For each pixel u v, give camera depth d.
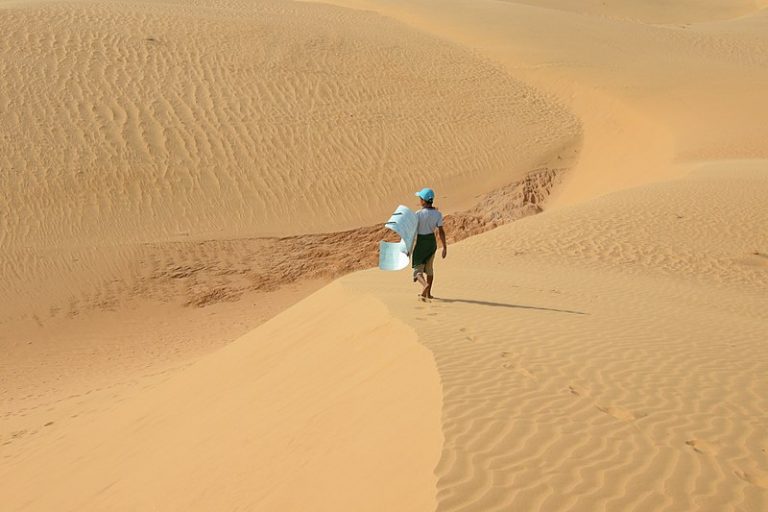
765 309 14.17
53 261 22.41
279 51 34.84
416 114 32.22
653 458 5.22
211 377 11.20
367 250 24.27
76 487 9.05
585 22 48.97
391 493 4.82
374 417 6.24
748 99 34.34
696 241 18.88
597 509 4.44
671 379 7.33
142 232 24.31
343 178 28.03
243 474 6.64
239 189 26.67
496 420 5.57
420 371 6.86
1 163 25.09
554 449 5.18
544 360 7.46
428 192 10.05
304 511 5.28
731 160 26.72
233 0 46.06
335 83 33.19
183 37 34.53
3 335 19.50
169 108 29.31
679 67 39.66
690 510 4.55
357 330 9.19
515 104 34.44
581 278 15.22
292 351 10.09
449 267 15.50
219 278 22.69
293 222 26.00
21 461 11.30
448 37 42.16
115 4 38.78
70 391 15.94
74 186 25.03
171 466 7.96
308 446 6.40
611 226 19.81
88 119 27.78
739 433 5.95
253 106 30.50
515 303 10.91
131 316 20.89
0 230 23.11
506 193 28.47
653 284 15.45
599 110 34.22
